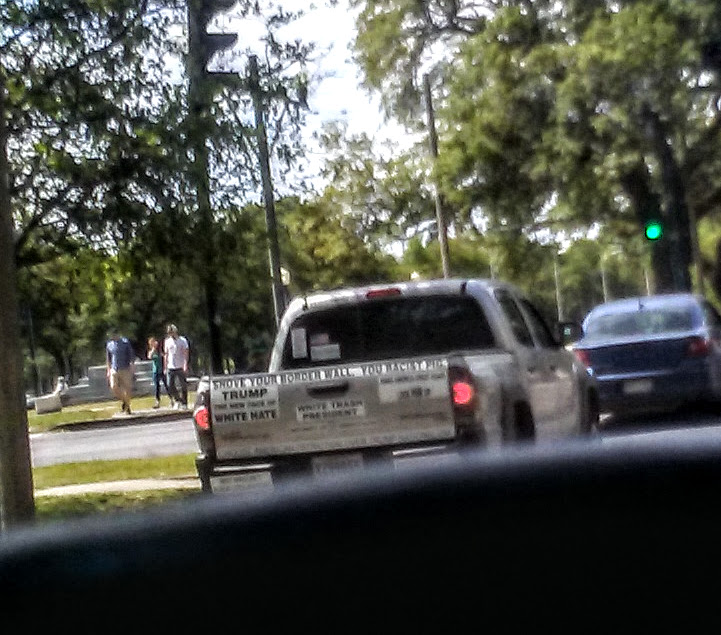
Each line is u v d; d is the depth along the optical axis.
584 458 2.05
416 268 66.81
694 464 1.93
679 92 33.75
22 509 9.45
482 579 1.80
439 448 8.91
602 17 34.72
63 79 14.29
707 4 32.94
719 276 31.25
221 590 1.78
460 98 36.59
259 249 15.46
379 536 1.81
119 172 14.41
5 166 9.54
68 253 15.13
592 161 35.41
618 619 1.79
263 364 14.25
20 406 9.53
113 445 22.34
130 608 1.78
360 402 9.05
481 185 37.50
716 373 17.02
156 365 32.12
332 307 10.41
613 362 17.09
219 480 9.16
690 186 40.75
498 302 10.41
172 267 15.05
